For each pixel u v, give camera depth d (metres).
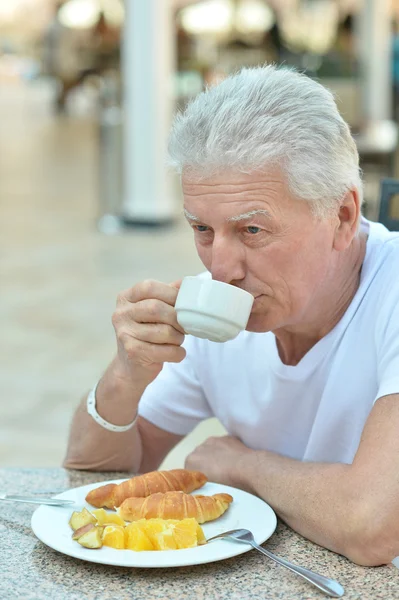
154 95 8.48
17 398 4.29
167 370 1.75
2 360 4.85
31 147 16.28
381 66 10.36
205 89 1.38
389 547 1.23
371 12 10.31
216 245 1.29
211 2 12.09
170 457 3.45
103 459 1.62
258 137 1.23
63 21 20.20
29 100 24.38
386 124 9.76
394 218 1.94
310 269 1.33
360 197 1.36
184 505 1.31
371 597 1.13
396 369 1.35
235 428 1.65
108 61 14.78
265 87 1.27
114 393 1.57
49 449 3.67
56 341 5.20
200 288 1.24
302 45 12.14
